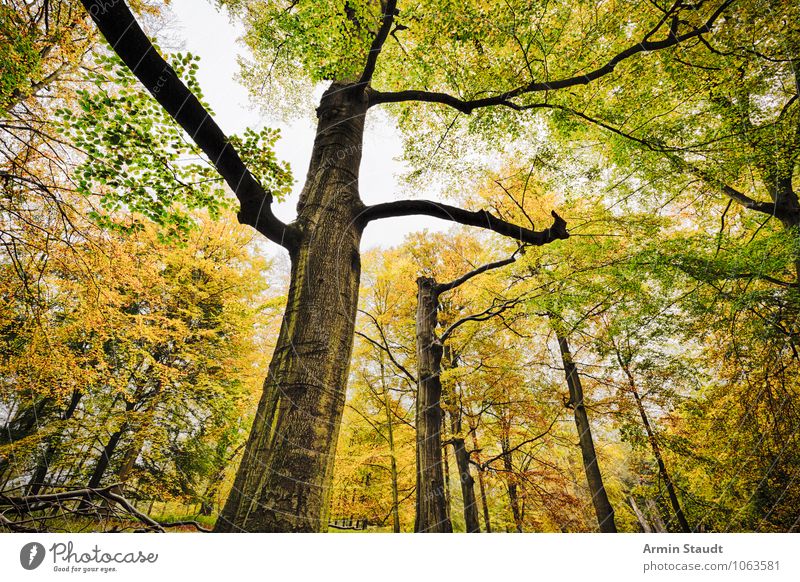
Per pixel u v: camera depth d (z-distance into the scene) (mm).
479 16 3822
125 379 7801
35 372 6641
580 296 6137
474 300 9281
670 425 9414
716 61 4910
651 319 6160
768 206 6770
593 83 5395
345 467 7750
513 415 8695
